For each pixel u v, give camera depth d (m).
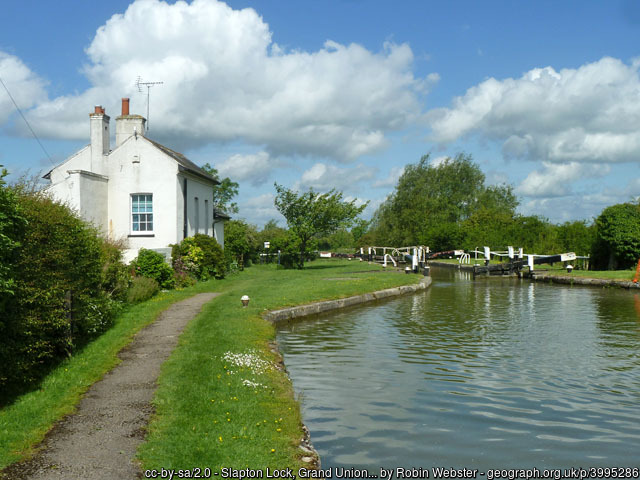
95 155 26.36
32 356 8.50
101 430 6.46
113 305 14.29
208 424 6.64
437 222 60.41
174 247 25.55
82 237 11.07
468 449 6.82
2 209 7.45
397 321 16.84
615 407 8.45
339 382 9.79
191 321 14.57
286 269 41.22
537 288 27.81
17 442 6.03
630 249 31.20
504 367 10.91
